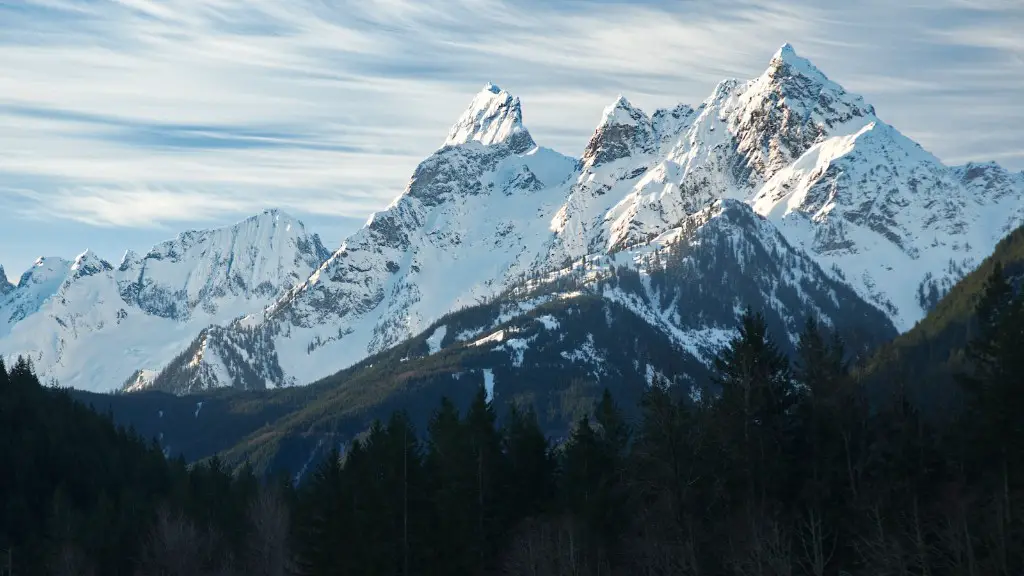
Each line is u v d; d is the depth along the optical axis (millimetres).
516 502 198625
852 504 155500
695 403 188750
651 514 163875
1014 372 158500
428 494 197750
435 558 188625
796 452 163125
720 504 161375
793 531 154250
